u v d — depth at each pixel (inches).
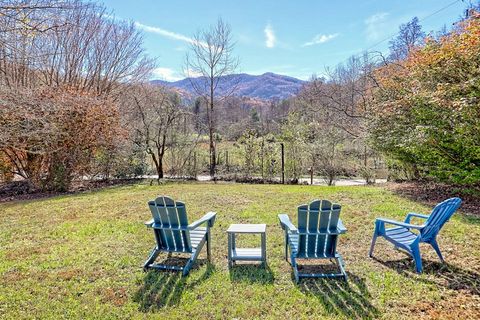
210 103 671.1
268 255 163.6
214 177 553.0
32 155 445.1
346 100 765.3
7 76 443.5
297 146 529.3
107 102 506.3
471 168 268.4
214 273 142.2
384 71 526.3
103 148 501.4
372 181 493.7
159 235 150.3
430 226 142.3
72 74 554.3
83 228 217.6
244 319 106.3
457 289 123.0
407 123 323.0
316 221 133.3
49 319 106.5
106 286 130.0
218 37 670.5
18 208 300.2
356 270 143.5
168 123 581.9
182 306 114.4
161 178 565.6
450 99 251.8
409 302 114.3
